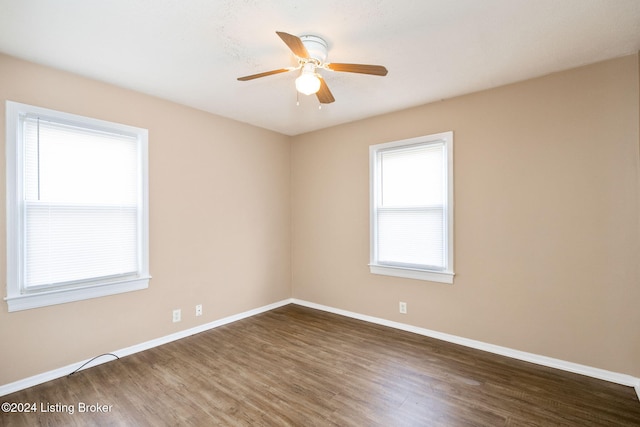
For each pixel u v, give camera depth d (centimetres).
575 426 188
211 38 208
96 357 266
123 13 181
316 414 202
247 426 191
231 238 375
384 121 359
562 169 256
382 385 235
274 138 431
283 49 222
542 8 178
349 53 228
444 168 318
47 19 185
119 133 284
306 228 439
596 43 215
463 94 303
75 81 257
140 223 296
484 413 202
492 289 290
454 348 298
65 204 253
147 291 300
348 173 392
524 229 273
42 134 242
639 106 224
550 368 259
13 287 226
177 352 292
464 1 172
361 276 381
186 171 331
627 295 232
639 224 227
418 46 219
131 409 207
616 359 236
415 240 338
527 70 255
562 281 257
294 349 298
